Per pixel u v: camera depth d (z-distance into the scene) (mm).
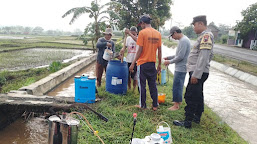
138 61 4168
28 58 13555
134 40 4707
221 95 6754
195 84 3512
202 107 3793
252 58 18219
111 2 13961
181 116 4129
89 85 4277
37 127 4109
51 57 14469
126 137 3250
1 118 4004
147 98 5145
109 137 3172
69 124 2271
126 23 19969
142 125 3627
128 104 4594
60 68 9250
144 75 4133
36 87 5707
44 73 8453
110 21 13977
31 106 4105
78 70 9898
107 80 5141
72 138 2305
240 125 4383
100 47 5547
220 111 5191
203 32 3406
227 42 38938
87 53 17953
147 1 19391
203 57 3230
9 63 11250
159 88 6305
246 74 9781
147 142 2443
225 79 9625
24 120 4352
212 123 4031
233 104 5855
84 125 3486
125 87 5133
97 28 14242
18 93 4980
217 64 13500
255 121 4656
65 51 19250
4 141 3568
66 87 7180
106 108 4129
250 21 30516
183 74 4281
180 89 4363
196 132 3570
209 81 8922
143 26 4207
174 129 3580
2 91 5777
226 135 3658
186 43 4109
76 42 32188
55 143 2309
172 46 29016
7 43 23781
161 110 4348
